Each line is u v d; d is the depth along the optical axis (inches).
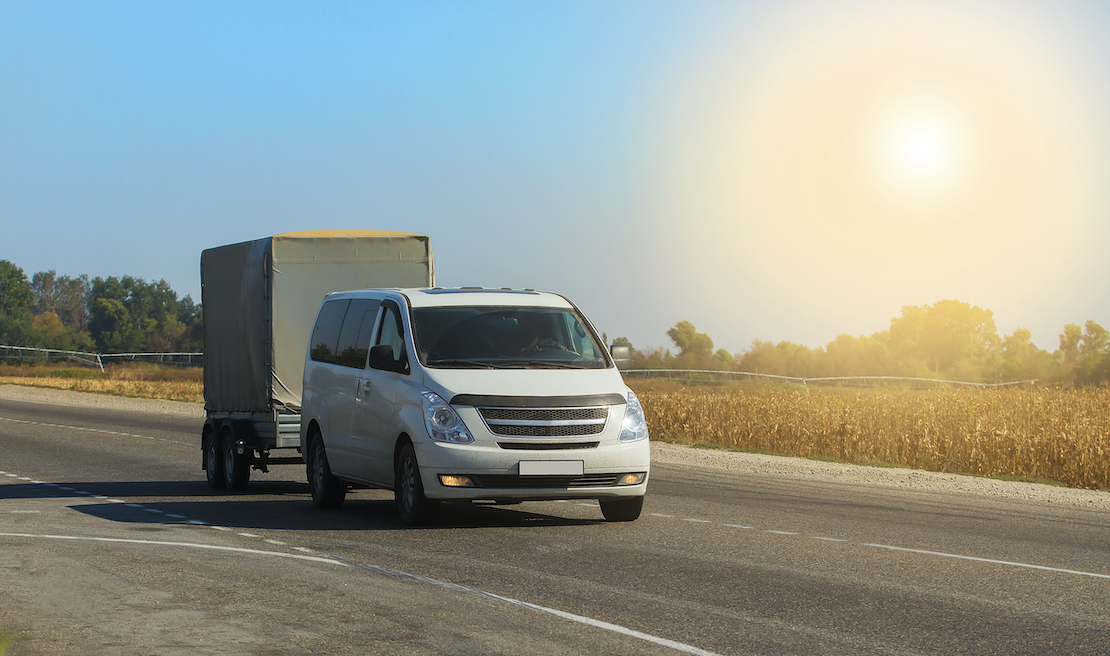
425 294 461.4
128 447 912.3
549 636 237.8
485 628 244.4
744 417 1005.8
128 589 283.9
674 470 728.3
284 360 566.6
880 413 968.3
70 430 1098.7
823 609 269.4
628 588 293.6
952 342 4446.4
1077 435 790.5
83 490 597.0
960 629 249.6
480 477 398.0
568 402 407.2
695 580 306.5
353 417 464.8
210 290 647.1
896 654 226.4
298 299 570.6
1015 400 1096.2
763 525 435.2
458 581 301.4
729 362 3294.8
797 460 842.2
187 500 540.7
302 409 528.1
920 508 520.1
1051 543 401.4
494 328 442.9
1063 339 3629.4
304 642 229.8
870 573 322.7
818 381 2687.0
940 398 1115.3
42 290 7062.0
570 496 406.9
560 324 454.9
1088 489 719.1
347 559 338.6
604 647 228.7
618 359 463.2
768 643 234.2
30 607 260.8
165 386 2006.6
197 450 892.6
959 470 811.4
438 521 440.1
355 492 589.0
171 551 350.6
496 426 401.1
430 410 405.7
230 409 621.6
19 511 475.2
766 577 313.1
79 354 3127.5
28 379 2336.4
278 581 298.0
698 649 228.1
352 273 581.3
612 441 410.0
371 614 257.3
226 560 333.1
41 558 330.6
